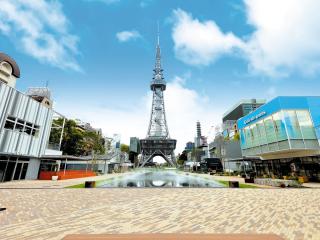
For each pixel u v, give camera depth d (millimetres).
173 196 13219
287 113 24688
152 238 4285
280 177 27281
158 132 113188
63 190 16234
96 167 51312
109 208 9359
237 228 6305
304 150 24266
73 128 52625
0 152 21047
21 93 24422
